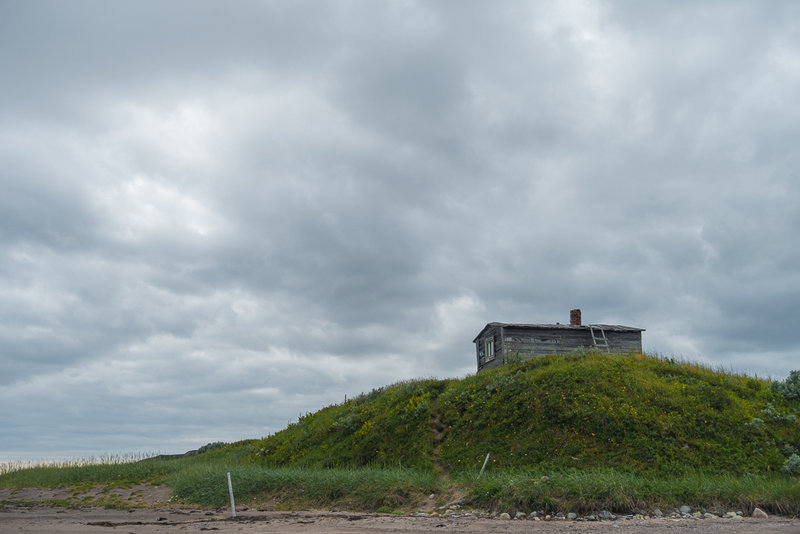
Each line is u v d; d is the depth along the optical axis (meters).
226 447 43.56
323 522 14.71
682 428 22.45
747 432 22.25
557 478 16.78
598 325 40.38
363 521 14.68
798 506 14.42
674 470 20.19
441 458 25.33
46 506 21.47
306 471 22.98
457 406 29.17
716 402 24.16
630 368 27.47
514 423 25.41
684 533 11.76
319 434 32.88
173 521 16.02
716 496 15.60
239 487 20.95
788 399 25.08
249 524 14.84
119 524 15.58
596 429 22.92
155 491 24.55
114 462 35.06
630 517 14.55
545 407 25.22
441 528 13.20
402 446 27.45
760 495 15.20
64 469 31.64
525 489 16.09
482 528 13.12
